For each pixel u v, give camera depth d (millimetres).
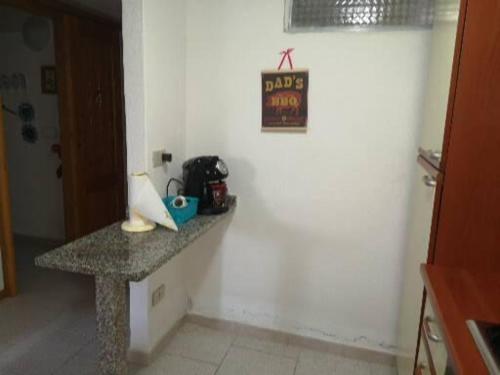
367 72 1920
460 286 1162
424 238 1506
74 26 2842
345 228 2098
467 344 891
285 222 2191
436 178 1320
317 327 2242
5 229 2658
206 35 2113
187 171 1987
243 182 2213
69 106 2871
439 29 1557
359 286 2133
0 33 3430
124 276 1235
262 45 2045
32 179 3656
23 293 2791
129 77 1797
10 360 2068
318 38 1958
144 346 2043
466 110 1221
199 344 2256
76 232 3029
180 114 2160
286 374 2027
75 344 2215
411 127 1905
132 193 1646
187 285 2436
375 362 2146
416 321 1522
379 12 1858
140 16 1733
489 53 1182
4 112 3598
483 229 1267
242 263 2312
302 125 2057
